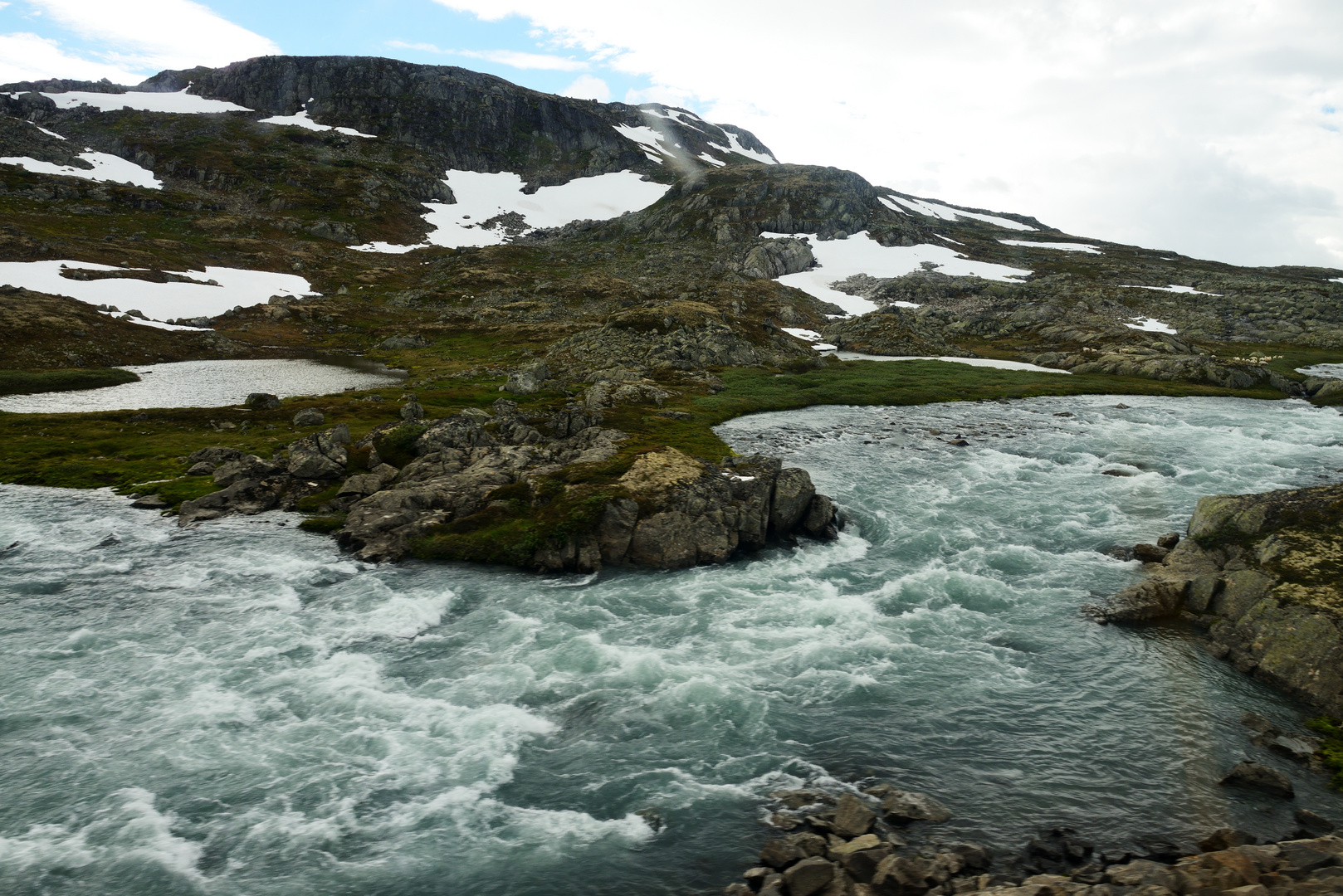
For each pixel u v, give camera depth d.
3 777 24.84
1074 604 39.16
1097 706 29.84
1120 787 24.88
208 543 46.38
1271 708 29.75
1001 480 62.00
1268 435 79.56
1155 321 177.62
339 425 62.84
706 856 21.84
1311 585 34.00
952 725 28.55
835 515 52.00
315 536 48.03
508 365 121.88
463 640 35.31
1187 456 69.56
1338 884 17.11
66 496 54.59
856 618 37.62
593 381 107.19
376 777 25.45
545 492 48.69
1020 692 30.88
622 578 42.88
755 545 47.50
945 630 36.41
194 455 62.53
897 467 65.94
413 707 29.69
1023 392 108.06
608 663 33.09
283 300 164.88
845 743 27.44
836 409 96.69
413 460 60.25
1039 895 18.06
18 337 114.25
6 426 73.19
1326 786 24.84
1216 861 19.23
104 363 115.25
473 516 47.09
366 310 168.50
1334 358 144.75
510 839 22.66
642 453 54.53
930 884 19.55
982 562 44.88
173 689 30.55
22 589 39.41
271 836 22.59
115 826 22.83
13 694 29.77
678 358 121.25
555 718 29.06
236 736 27.55
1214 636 34.78
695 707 29.72
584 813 23.80
